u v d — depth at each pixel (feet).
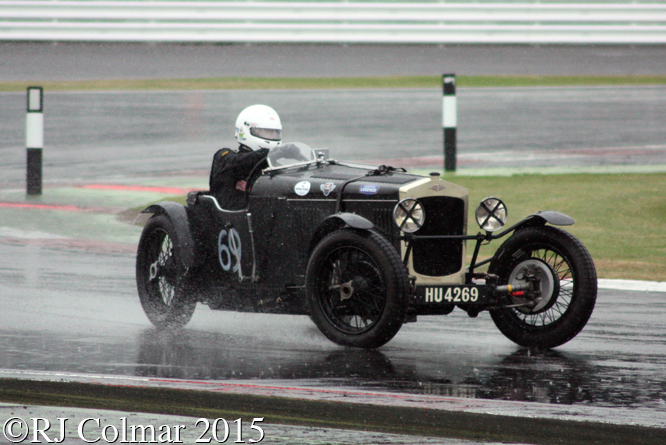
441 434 49.57
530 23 318.04
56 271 100.12
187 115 232.12
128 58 295.89
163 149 195.93
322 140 202.18
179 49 306.55
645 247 116.57
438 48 321.32
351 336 67.05
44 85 264.93
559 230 71.15
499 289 70.03
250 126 79.05
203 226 78.54
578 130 222.48
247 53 306.14
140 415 53.06
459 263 71.61
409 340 72.64
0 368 60.70
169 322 76.95
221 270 77.36
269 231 74.13
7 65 282.77
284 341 71.82
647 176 163.02
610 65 310.24
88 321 77.82
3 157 186.19
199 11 308.81
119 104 244.42
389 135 211.61
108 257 109.91
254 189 75.15
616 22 319.27
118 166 178.81
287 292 73.51
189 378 58.49
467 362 64.18
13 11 301.84
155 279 79.25
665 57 321.73
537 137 213.46
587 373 60.59
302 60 301.02
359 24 313.53
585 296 68.64
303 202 72.43
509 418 49.08
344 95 263.08
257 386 55.52
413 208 67.05
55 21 304.30
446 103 169.68
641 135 216.54
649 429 47.01
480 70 297.94
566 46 327.88
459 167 175.63
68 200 148.05
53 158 185.88
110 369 60.85
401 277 64.90
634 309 85.10
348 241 66.64
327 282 69.00
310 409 52.21
